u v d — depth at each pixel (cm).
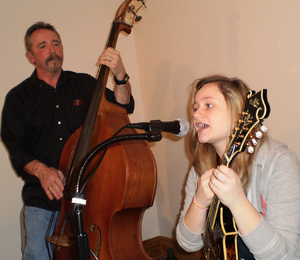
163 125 86
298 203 83
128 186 117
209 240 91
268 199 89
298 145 139
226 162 82
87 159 82
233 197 75
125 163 118
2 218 194
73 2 235
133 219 125
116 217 119
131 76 259
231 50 170
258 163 93
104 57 145
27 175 159
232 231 82
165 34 225
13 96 167
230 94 95
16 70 206
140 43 255
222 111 95
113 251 117
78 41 235
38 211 151
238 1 163
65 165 144
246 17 159
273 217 84
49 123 166
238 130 82
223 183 75
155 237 244
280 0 142
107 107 138
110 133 129
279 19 143
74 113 170
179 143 220
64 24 229
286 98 143
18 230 198
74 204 78
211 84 101
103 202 123
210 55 186
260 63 154
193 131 116
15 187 199
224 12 173
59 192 134
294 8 136
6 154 198
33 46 167
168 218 237
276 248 75
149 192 125
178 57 214
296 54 137
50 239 134
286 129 144
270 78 150
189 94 207
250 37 158
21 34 210
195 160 113
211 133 96
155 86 243
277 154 91
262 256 76
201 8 189
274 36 146
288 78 141
